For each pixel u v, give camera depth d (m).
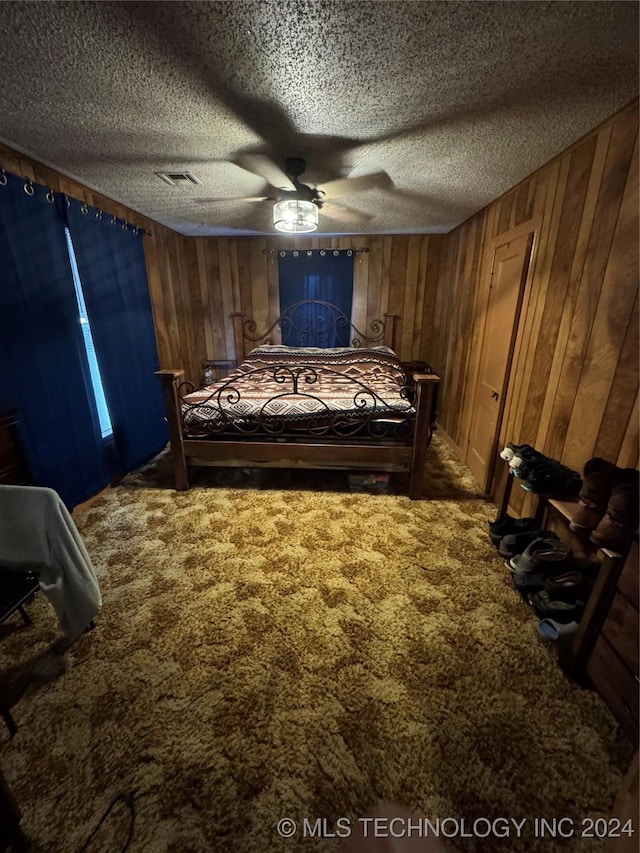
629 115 1.51
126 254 3.00
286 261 4.36
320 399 2.70
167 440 3.75
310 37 1.18
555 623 1.44
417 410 2.47
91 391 2.62
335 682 1.35
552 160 2.04
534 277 2.21
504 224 2.64
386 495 2.73
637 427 1.45
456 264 3.73
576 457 1.83
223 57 1.27
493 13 1.08
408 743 1.16
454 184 2.48
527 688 1.33
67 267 2.35
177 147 1.98
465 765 1.10
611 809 1.01
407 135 1.81
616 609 1.19
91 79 1.39
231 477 3.03
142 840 0.95
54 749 1.14
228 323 4.61
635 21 1.10
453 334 3.78
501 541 2.00
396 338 4.48
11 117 1.67
